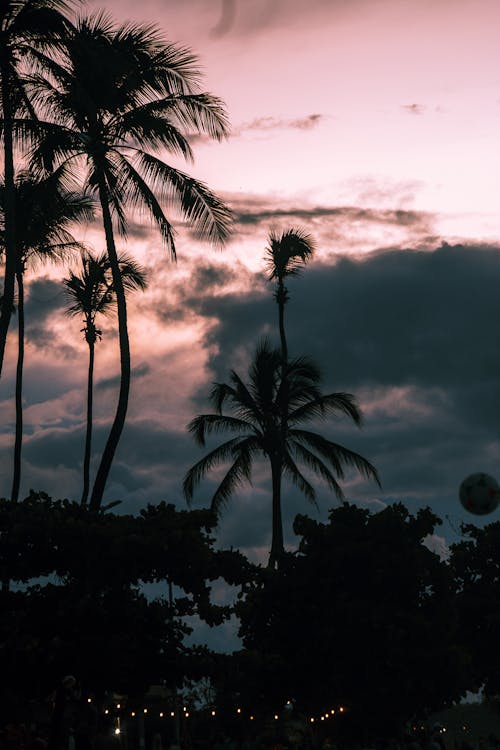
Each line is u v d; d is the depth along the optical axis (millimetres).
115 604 27359
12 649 25875
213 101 31438
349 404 46312
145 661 27250
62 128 30016
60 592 27453
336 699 35938
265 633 37156
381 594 37156
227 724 37656
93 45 29734
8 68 27844
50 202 31719
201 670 27547
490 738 39125
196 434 46781
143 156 30828
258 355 46625
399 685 35750
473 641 42625
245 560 29938
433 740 32125
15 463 37469
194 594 28547
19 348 38500
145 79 30953
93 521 28875
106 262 45188
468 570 43969
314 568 37250
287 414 46812
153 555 27719
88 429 45906
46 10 27203
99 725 26750
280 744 37812
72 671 26188
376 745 35906
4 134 28078
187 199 30828
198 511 29438
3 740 24219
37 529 27344
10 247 27797
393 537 37219
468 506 13680
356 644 36031
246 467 46656
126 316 31453
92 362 46156
